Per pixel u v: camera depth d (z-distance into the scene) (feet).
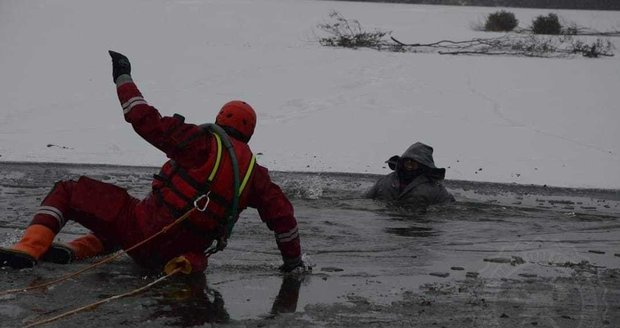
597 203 52.70
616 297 27.40
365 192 52.39
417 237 38.17
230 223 28.40
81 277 27.30
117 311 23.76
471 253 34.63
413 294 27.17
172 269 27.86
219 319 23.52
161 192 28.19
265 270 29.91
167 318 23.31
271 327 22.93
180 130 27.86
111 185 28.78
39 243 27.61
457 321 24.11
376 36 143.54
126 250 27.96
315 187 53.06
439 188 49.39
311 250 34.19
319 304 25.52
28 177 53.31
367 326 23.35
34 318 22.75
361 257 33.12
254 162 28.81
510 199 52.80
